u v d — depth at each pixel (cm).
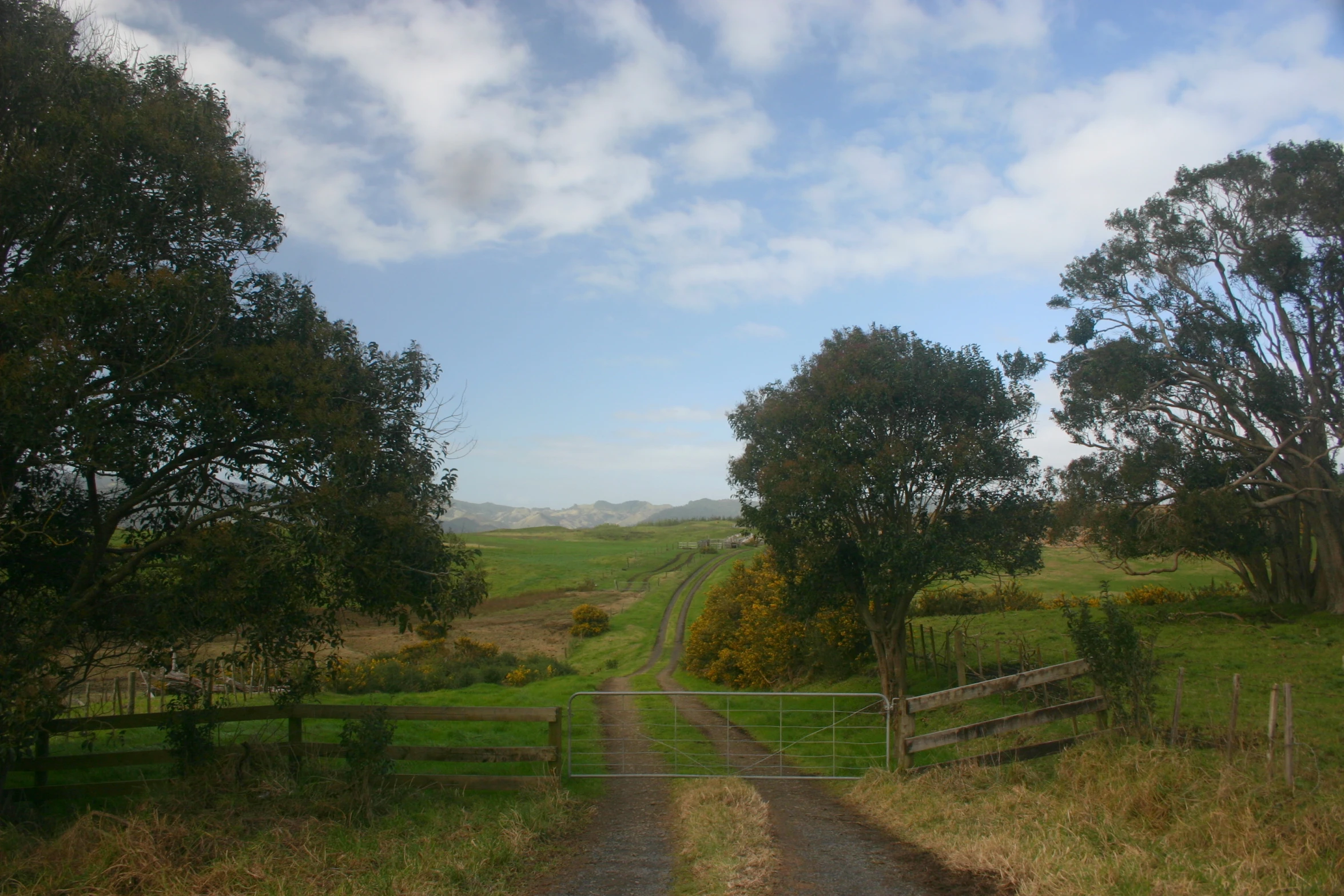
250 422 985
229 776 931
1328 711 1347
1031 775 982
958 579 1600
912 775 1091
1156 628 2378
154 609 918
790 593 1736
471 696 2305
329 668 1098
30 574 1024
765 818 912
